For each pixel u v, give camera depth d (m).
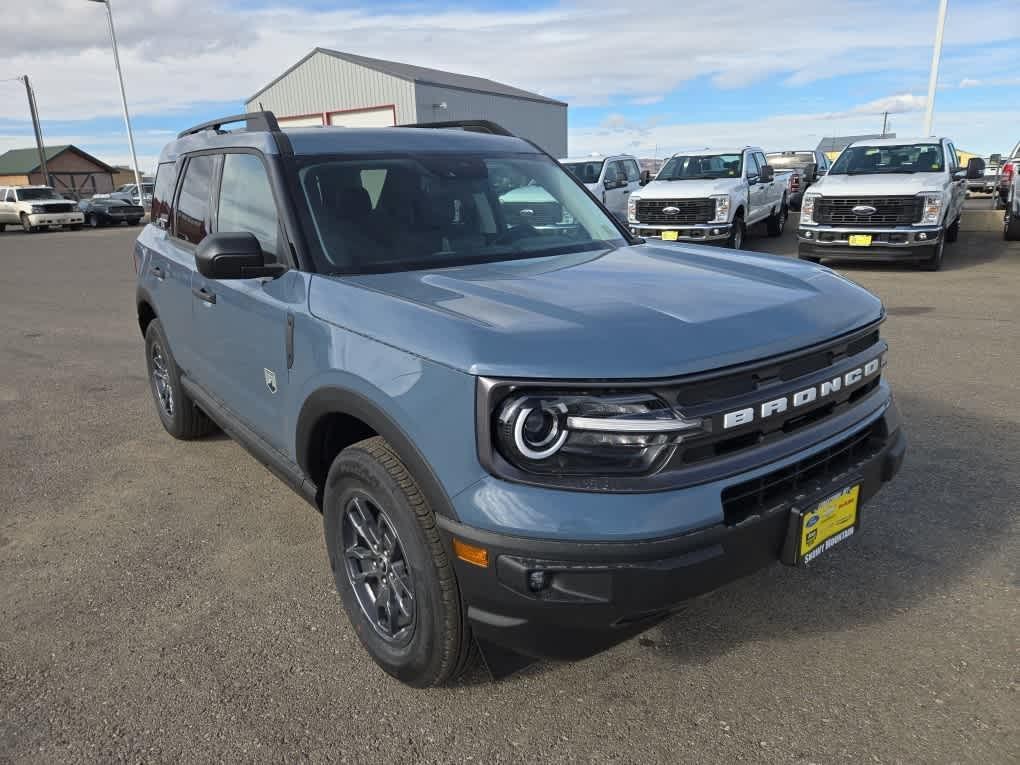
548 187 3.77
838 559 3.30
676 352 2.08
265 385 3.21
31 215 29.12
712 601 3.04
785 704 2.47
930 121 18.08
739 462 2.15
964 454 4.32
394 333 2.34
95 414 5.77
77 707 2.58
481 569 2.11
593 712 2.47
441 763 2.29
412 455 2.25
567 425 2.04
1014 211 13.96
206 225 3.85
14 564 3.55
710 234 13.11
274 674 2.72
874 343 2.73
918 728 2.34
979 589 3.05
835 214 11.14
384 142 3.50
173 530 3.86
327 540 2.87
